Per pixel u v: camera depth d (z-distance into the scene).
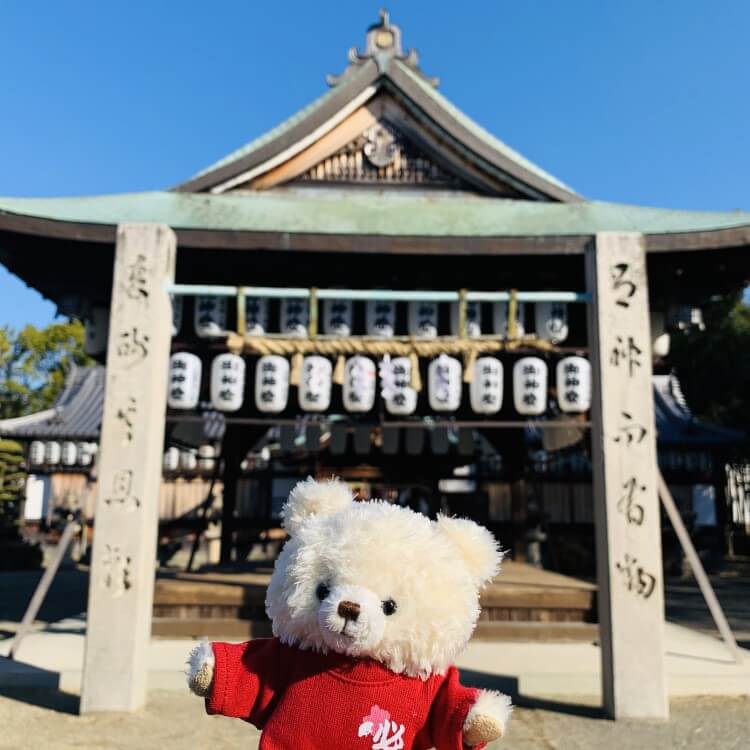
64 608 12.55
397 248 6.75
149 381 5.69
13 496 22.50
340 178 8.97
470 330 7.44
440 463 13.08
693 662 6.92
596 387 5.82
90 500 23.11
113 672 5.33
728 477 22.98
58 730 4.97
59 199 7.51
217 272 7.86
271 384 6.86
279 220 7.59
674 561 20.34
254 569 10.71
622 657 5.37
